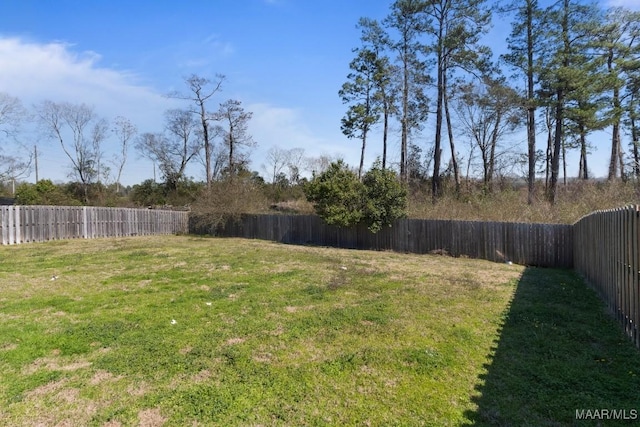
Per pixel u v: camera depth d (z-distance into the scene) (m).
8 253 12.43
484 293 7.12
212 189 22.28
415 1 21.73
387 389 3.39
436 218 15.70
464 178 27.20
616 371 3.66
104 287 7.39
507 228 12.66
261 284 7.74
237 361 3.96
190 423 2.85
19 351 4.15
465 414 2.97
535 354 4.12
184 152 37.44
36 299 6.39
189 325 5.08
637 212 4.35
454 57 21.62
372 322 5.27
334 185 16.30
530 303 6.34
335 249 15.48
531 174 21.50
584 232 8.90
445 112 24.42
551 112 22.11
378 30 24.27
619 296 5.15
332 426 2.83
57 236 16.95
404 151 24.86
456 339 4.60
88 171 35.06
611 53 20.58
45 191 26.11
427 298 6.68
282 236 19.16
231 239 19.44
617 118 19.67
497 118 25.16
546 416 2.92
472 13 20.48
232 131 33.91
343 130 26.83
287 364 3.91
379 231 15.87
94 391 3.32
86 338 4.54
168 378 3.57
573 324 5.14
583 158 26.53
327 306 6.09
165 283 7.79
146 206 30.58
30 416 2.94
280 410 3.04
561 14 19.00
